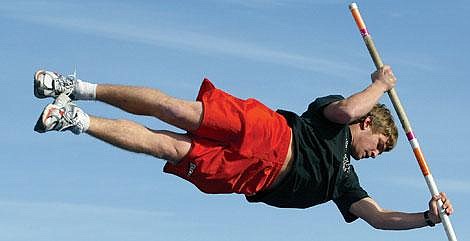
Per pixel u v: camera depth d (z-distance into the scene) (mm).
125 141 7914
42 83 7730
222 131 8164
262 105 8391
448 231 8805
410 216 9000
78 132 7750
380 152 8852
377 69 8734
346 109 8367
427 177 8938
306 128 8508
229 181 8367
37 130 7656
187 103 8094
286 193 8617
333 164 8586
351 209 9188
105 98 7969
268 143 8297
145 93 7984
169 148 8094
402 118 8930
